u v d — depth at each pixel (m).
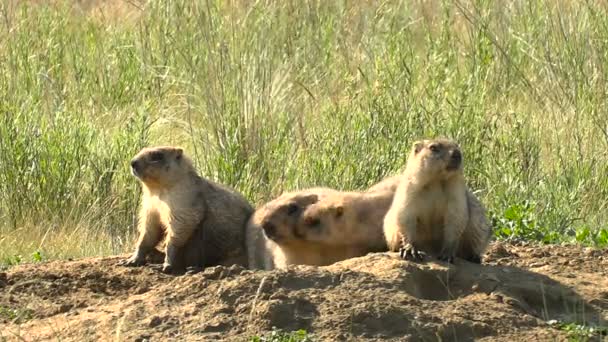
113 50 19.97
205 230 11.88
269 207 11.51
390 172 15.04
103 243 13.88
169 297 9.66
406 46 19.09
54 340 9.25
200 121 17.45
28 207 14.76
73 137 15.53
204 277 9.86
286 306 9.16
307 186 14.91
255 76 16.39
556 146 15.97
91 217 14.59
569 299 9.91
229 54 16.50
